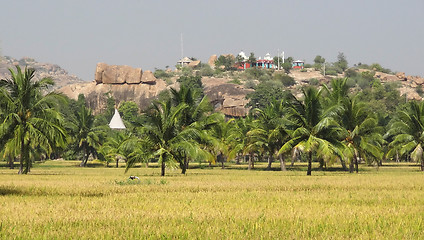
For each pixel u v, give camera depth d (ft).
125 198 83.61
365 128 233.76
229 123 301.63
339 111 203.72
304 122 204.23
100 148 351.25
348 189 107.34
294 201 80.23
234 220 58.85
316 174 202.39
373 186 113.80
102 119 597.93
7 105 187.21
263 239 48.44
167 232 50.85
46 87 194.90
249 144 288.71
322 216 61.98
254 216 62.03
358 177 159.22
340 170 275.39
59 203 74.23
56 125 191.42
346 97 235.81
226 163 433.89
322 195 90.58
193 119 208.95
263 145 286.05
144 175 182.29
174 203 75.82
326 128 203.41
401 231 52.21
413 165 356.79
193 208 69.77
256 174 197.36
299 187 110.32
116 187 106.42
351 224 56.59
